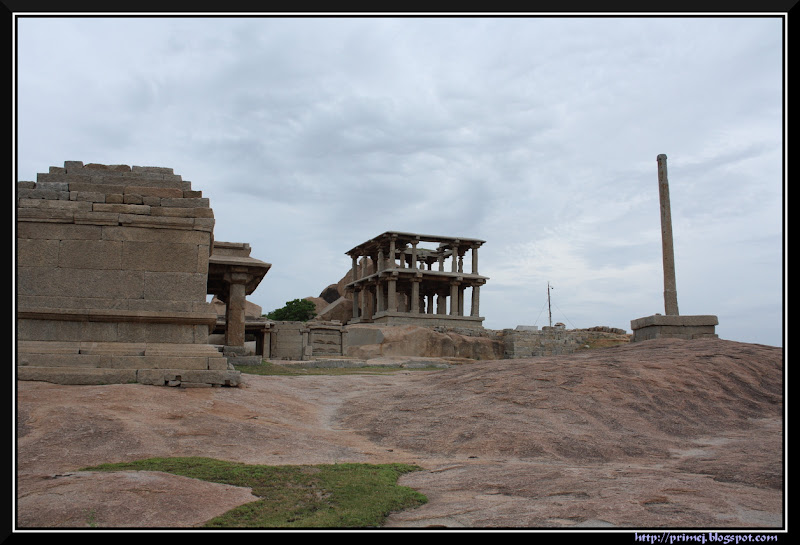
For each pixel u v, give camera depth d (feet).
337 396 61.46
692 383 51.49
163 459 32.12
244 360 84.89
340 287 268.62
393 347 150.61
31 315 49.52
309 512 24.88
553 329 171.12
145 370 49.44
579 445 38.60
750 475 29.84
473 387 55.47
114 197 53.31
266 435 40.55
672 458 36.60
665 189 95.04
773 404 48.60
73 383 46.93
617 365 56.65
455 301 193.47
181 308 53.16
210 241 58.90
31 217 50.52
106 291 51.75
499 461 36.47
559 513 23.85
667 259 93.20
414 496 27.73
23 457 30.58
